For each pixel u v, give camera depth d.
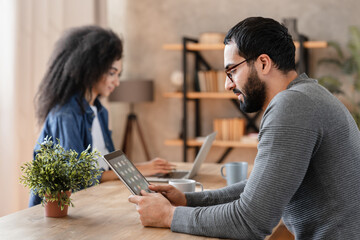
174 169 2.43
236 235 1.25
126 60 5.21
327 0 4.50
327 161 1.25
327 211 1.26
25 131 3.77
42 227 1.37
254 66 1.36
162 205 1.38
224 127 4.60
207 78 4.66
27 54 3.76
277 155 1.20
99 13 4.82
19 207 3.70
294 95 1.25
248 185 1.25
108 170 2.39
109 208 1.59
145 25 5.14
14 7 3.63
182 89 4.94
